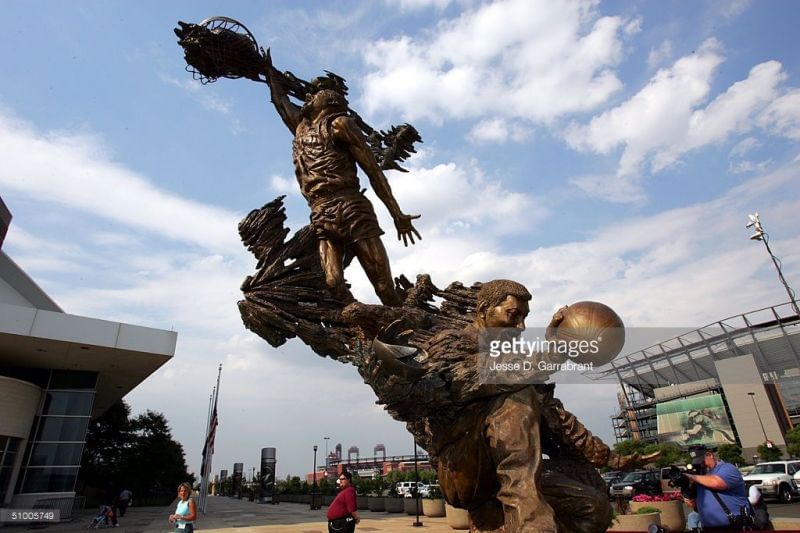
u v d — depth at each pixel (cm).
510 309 378
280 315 542
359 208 533
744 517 456
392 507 2184
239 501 4588
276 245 581
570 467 420
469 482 372
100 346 1981
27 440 2086
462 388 358
